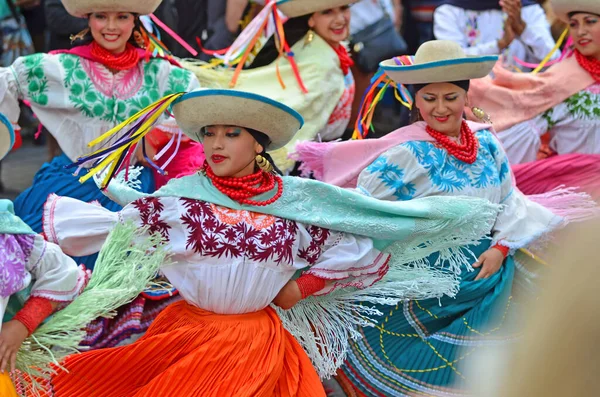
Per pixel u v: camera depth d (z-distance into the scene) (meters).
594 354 1.70
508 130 8.52
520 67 11.10
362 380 6.27
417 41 14.80
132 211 5.25
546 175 8.13
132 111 7.53
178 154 7.67
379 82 7.51
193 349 5.19
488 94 8.57
